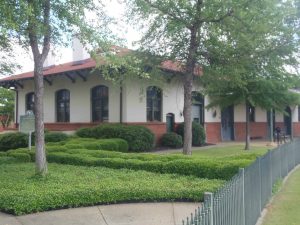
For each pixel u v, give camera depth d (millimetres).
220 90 21594
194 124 26188
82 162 14086
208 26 17312
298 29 19250
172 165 12133
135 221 7930
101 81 24219
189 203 9477
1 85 29844
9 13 8969
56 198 8617
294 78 21688
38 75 11203
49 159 15102
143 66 17781
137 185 9914
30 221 7750
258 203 8695
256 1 16016
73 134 23078
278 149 13391
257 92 21672
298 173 15906
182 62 18609
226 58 17719
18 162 15227
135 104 23547
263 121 36156
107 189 9273
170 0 16484
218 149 23766
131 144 20906
